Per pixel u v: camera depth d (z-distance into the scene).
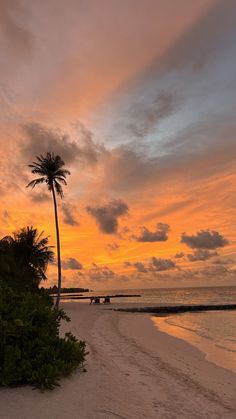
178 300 91.94
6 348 7.77
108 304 67.12
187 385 9.39
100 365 10.34
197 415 7.04
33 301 9.69
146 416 6.75
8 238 44.12
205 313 49.91
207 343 19.50
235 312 51.78
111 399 7.45
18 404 6.76
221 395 8.77
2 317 8.47
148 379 9.52
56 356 8.41
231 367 12.81
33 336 8.68
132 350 14.64
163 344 17.92
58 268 40.94
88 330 21.39
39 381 7.53
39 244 45.75
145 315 44.50
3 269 27.38
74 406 6.87
